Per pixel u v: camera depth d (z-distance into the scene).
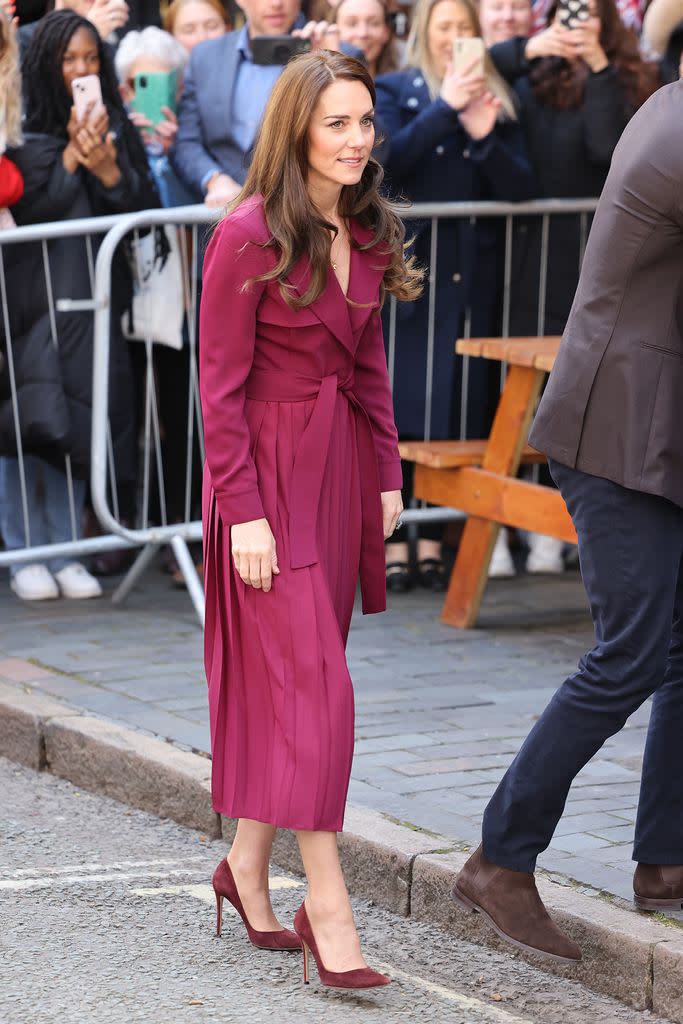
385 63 11.22
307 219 5.16
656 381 5.28
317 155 5.18
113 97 10.20
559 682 8.83
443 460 9.88
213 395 5.30
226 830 6.98
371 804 6.78
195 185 10.59
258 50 10.44
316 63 5.17
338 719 5.32
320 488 5.43
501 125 10.62
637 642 5.29
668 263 5.27
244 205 5.28
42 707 8.12
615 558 5.31
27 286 9.95
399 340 10.84
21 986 5.38
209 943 5.82
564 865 6.10
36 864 6.63
